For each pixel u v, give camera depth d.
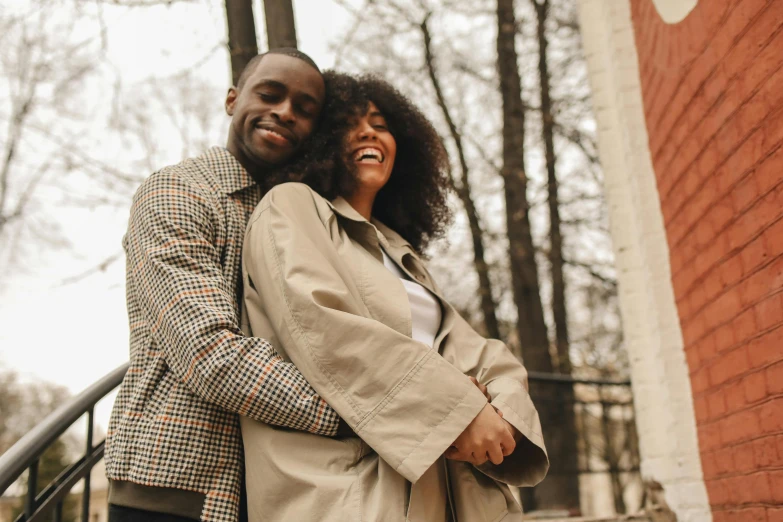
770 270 1.72
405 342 1.25
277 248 1.39
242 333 1.31
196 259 1.38
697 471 2.36
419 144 2.25
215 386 1.24
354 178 1.87
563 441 7.32
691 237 2.28
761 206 1.75
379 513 1.17
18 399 14.23
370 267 1.49
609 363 9.51
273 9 3.81
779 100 1.62
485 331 9.15
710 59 1.99
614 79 2.94
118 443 1.33
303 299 1.28
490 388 1.48
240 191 1.68
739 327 1.94
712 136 2.02
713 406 2.19
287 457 1.25
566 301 10.05
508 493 1.41
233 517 1.30
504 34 8.93
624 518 2.79
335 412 1.25
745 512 1.96
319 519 1.18
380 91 2.18
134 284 1.42
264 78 1.85
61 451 10.55
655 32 2.50
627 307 2.84
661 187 2.55
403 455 1.17
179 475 1.27
